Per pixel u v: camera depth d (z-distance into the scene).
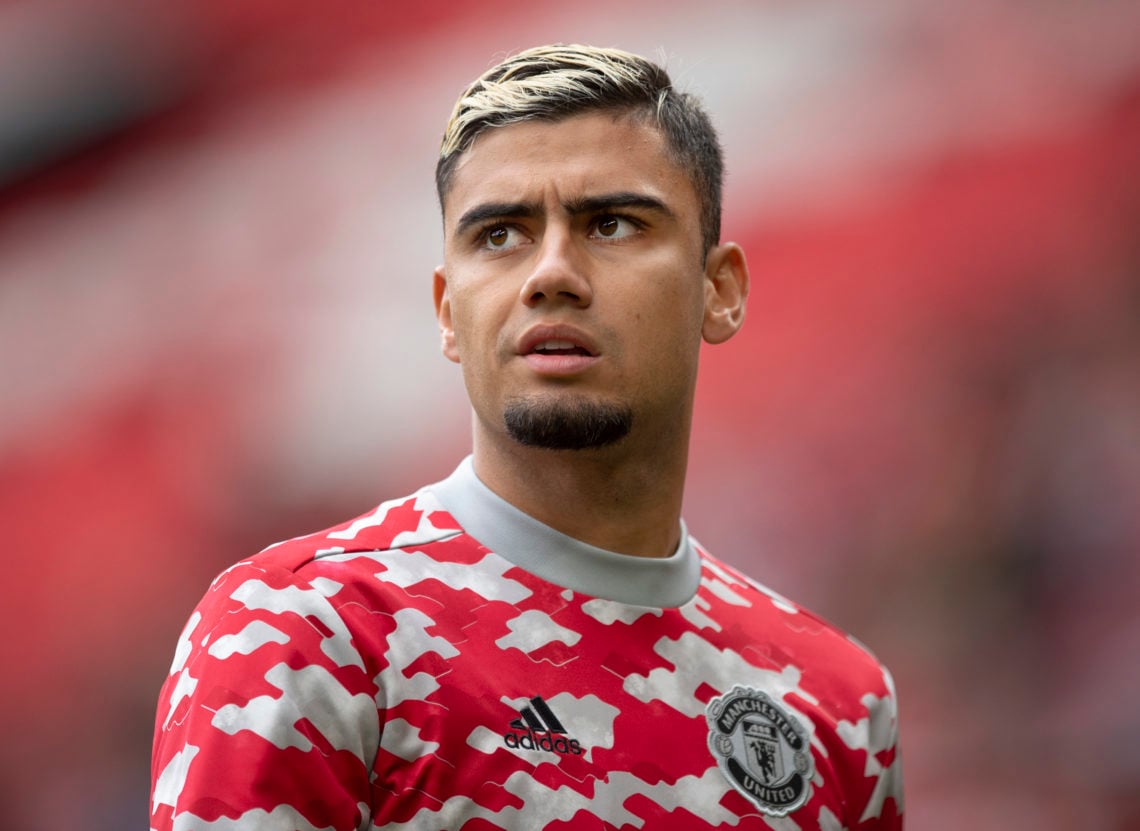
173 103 49.38
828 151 34.53
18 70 51.81
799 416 29.33
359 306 39.00
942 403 27.84
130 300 44.25
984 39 33.91
